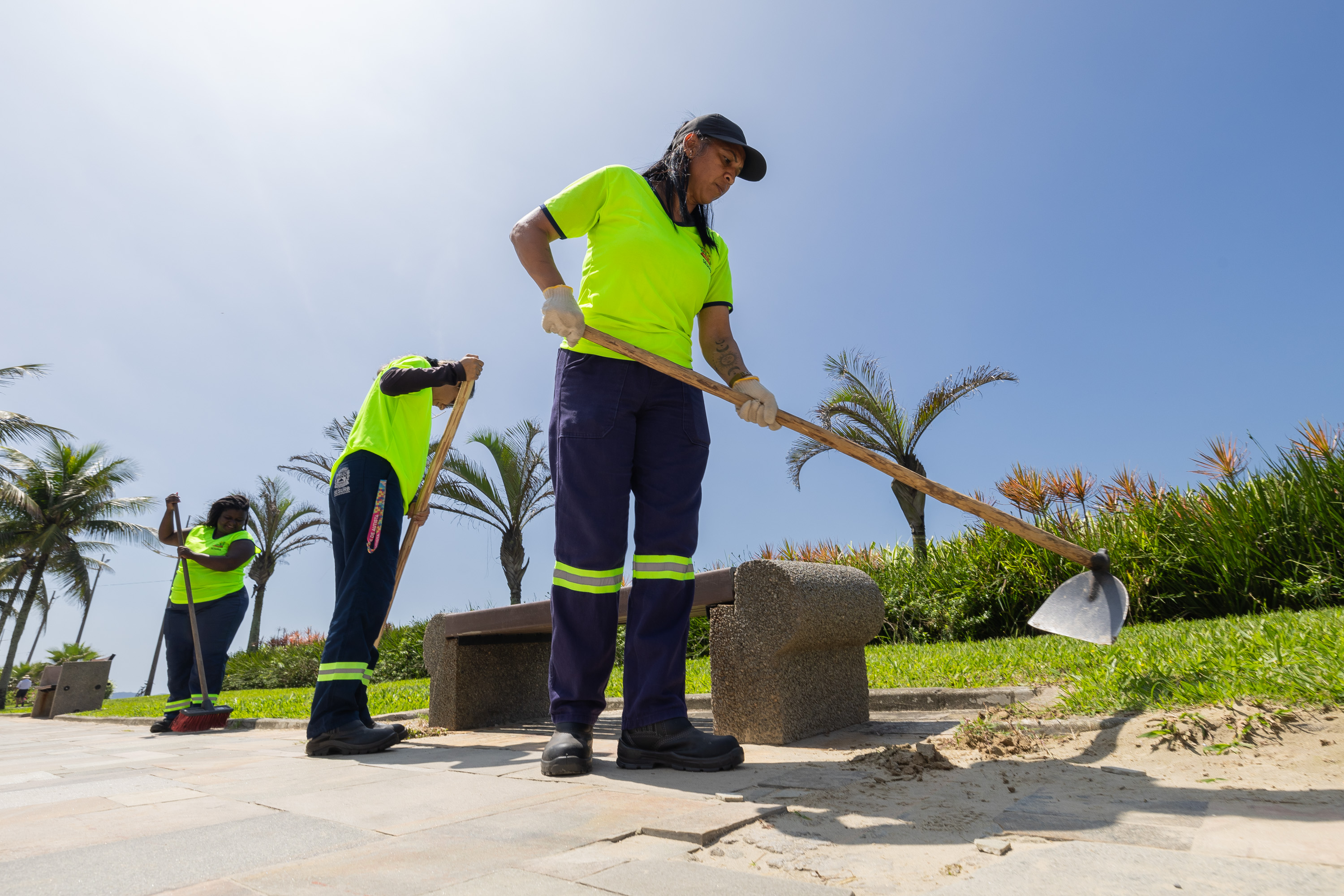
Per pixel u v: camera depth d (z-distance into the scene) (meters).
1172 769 1.61
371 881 1.05
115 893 1.02
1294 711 1.81
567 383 2.25
